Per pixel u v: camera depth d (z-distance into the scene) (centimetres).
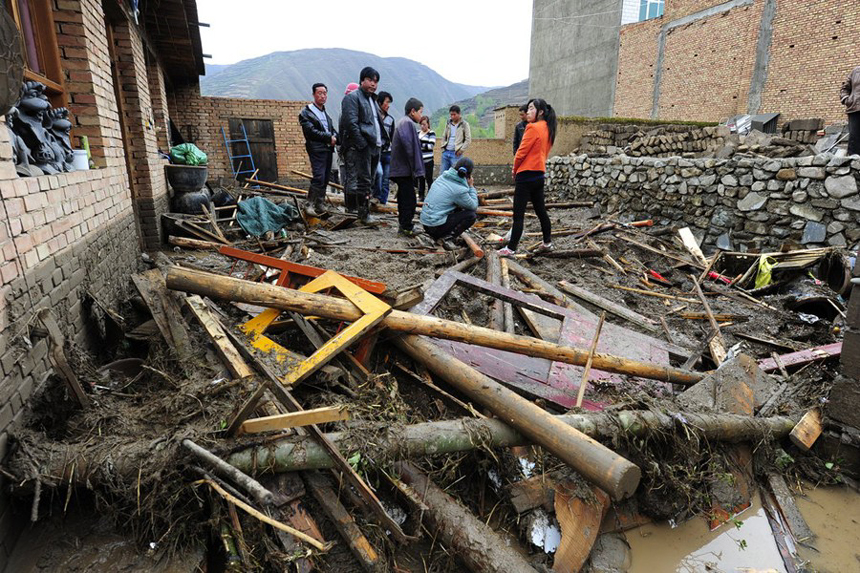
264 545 186
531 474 246
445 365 273
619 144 1056
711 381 317
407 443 219
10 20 192
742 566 224
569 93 2494
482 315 409
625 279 570
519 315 423
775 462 284
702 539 238
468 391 258
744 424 273
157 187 613
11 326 190
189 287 274
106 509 194
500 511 236
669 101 1927
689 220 728
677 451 250
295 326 315
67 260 261
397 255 554
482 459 242
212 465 187
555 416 233
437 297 380
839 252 502
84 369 246
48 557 181
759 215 637
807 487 277
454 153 999
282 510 194
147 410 226
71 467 184
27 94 268
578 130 1152
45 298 227
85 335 279
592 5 2255
